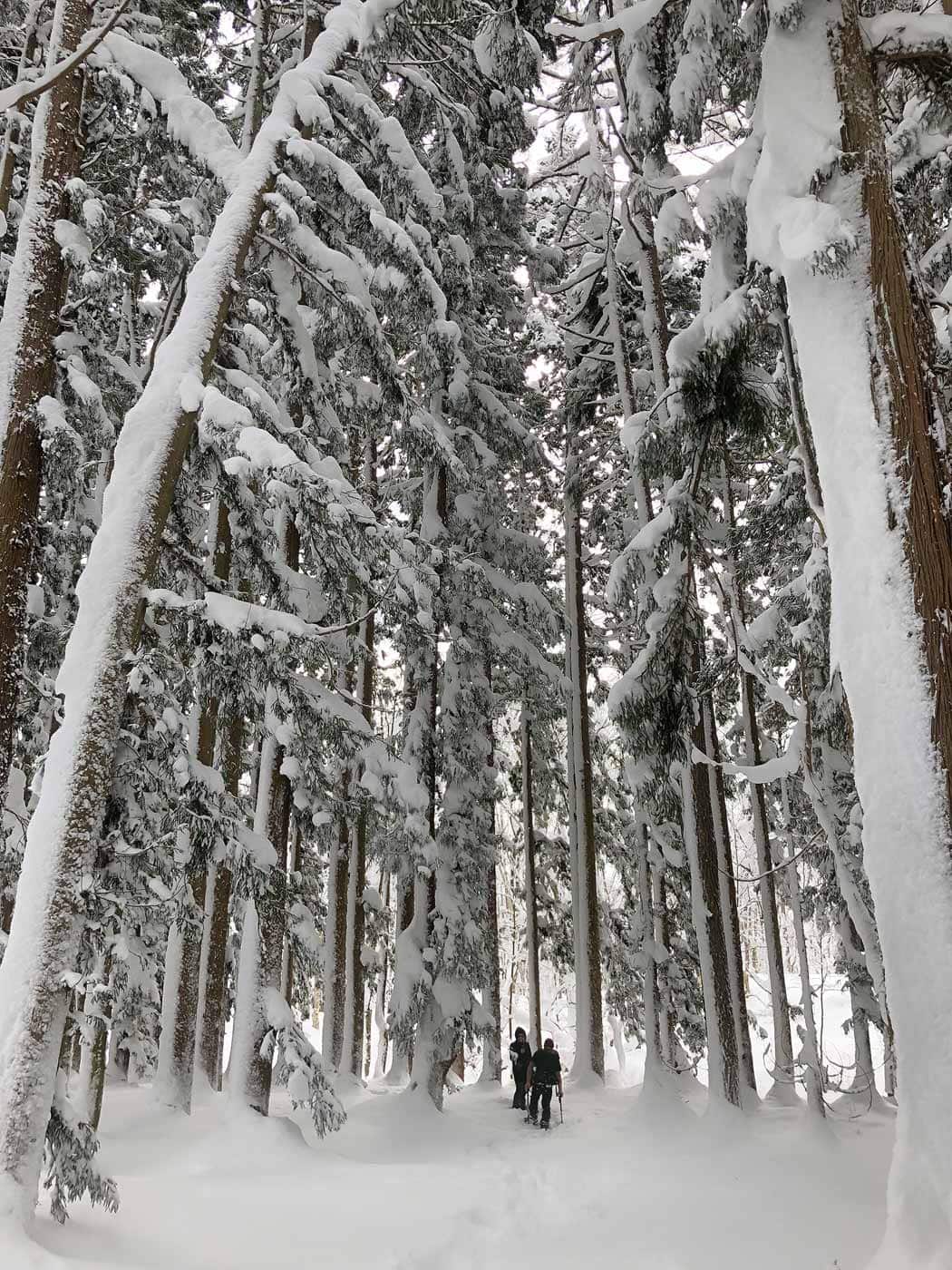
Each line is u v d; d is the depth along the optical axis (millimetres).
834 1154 9859
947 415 5461
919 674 4617
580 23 9883
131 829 6559
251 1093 10344
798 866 15352
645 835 15594
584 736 20047
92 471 10898
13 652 7059
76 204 8039
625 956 20422
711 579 13625
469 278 13062
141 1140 10055
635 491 14852
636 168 8352
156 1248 5723
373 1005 26594
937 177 7438
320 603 9688
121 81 8445
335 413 10844
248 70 13398
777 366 9641
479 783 14391
